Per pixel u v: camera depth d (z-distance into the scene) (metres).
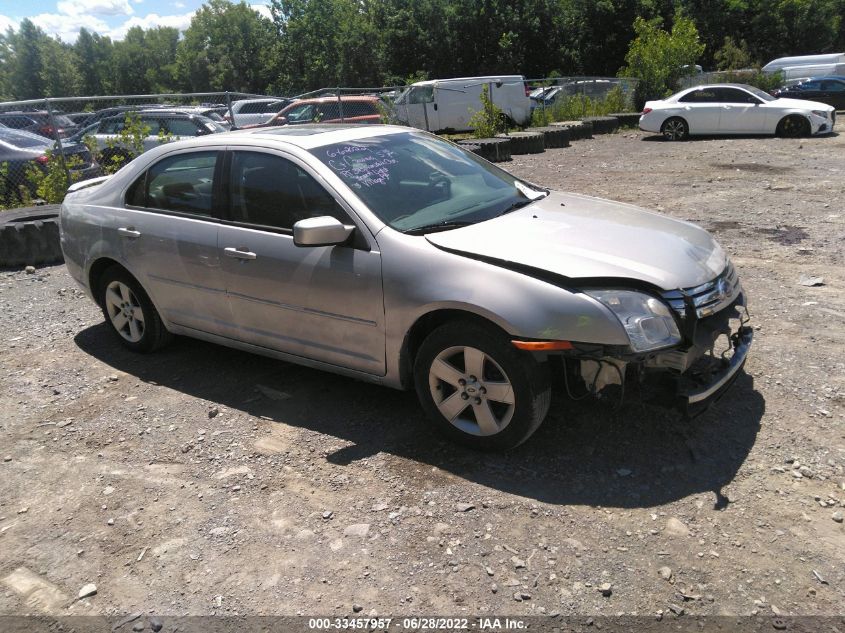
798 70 31.23
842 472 3.25
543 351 3.15
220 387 4.54
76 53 84.69
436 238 3.54
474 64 46.19
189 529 3.11
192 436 3.92
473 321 3.34
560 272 3.17
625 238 3.56
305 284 3.85
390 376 3.73
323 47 52.91
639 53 26.44
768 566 2.69
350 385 4.45
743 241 7.38
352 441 3.76
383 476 3.41
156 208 4.69
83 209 5.14
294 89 54.25
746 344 3.65
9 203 10.73
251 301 4.16
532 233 3.57
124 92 83.88
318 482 3.40
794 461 3.34
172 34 84.50
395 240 3.56
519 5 45.22
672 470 3.32
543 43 45.56
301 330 4.00
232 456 3.69
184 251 4.42
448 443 3.67
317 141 4.15
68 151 10.38
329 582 2.74
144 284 4.77
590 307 3.09
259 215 4.11
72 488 3.47
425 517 3.08
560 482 3.27
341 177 3.87
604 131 21.97
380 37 48.47
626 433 3.65
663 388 3.29
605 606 2.54
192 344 5.31
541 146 17.19
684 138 18.81
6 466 3.70
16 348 5.39
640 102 26.42
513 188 4.39
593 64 46.44
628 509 3.06
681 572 2.68
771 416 3.76
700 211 9.05
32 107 11.09
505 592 2.63
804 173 11.74
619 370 3.13
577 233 3.60
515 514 3.06
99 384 4.68
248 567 2.85
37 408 4.35
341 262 3.69
